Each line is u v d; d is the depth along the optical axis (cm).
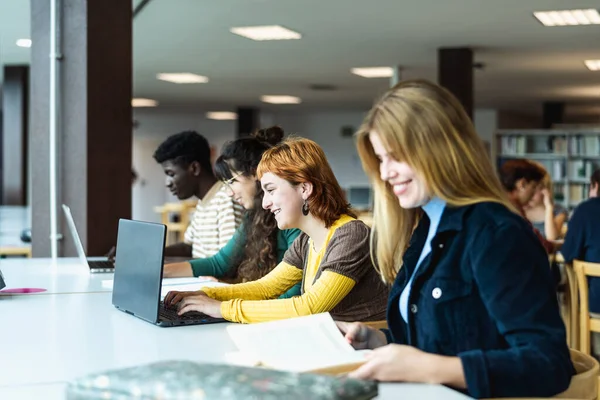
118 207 504
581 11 712
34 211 509
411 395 144
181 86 1296
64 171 496
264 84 1266
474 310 161
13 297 278
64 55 495
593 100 1459
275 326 196
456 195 163
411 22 766
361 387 119
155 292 225
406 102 162
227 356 178
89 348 192
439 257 166
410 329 171
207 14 726
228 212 362
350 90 1336
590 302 436
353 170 1803
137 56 977
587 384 160
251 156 307
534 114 1831
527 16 734
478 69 1080
